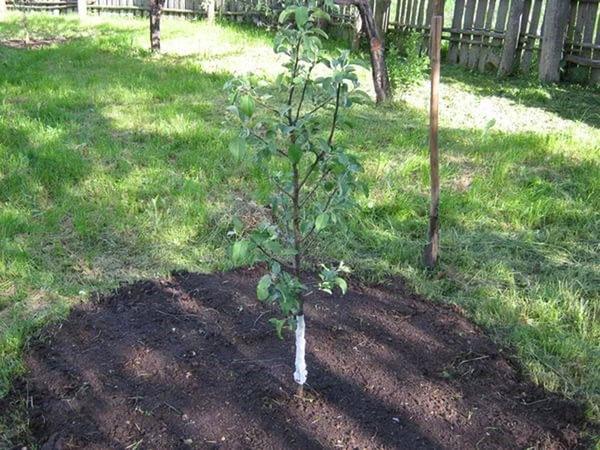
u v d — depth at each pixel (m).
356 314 3.26
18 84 7.11
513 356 3.01
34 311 3.26
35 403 2.68
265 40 10.24
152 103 6.52
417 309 3.35
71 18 12.45
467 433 2.55
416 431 2.55
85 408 2.65
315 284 3.51
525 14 8.25
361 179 4.69
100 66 8.05
